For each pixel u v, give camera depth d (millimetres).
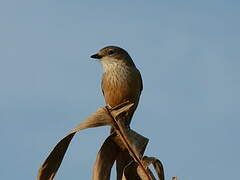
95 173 8789
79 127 8727
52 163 8641
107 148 8945
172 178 7684
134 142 8766
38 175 8594
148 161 8523
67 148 8703
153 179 8445
